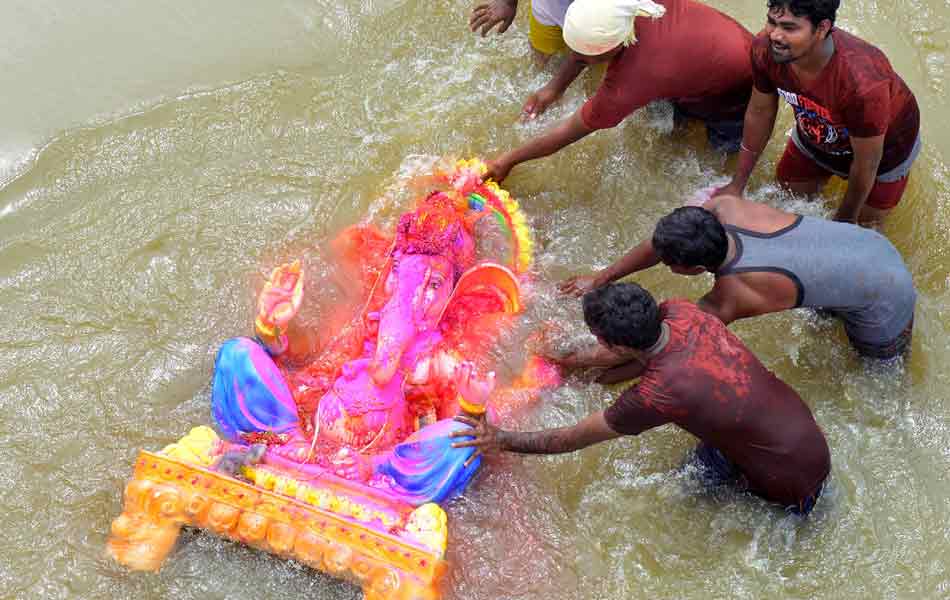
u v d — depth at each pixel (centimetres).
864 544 376
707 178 501
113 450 403
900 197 446
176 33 565
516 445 365
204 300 452
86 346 436
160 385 424
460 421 369
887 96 375
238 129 523
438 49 562
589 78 543
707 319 346
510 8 506
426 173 501
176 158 511
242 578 360
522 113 523
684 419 341
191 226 479
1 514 384
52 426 410
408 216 413
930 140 511
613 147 514
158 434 407
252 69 550
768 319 447
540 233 482
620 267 426
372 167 505
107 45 556
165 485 353
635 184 500
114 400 418
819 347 437
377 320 402
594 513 388
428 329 394
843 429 409
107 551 364
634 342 326
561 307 445
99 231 478
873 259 379
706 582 370
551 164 509
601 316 327
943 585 365
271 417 378
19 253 470
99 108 529
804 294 373
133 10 574
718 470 388
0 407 416
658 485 395
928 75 542
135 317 446
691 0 443
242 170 505
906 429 408
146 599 357
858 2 575
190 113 529
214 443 370
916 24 564
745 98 462
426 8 580
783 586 368
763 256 366
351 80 547
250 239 475
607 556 377
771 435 346
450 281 407
